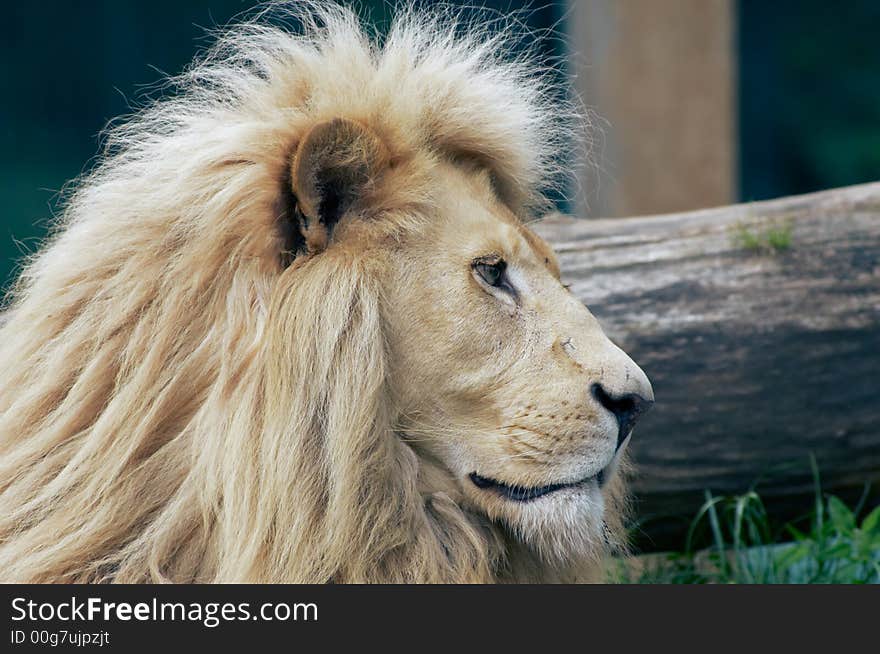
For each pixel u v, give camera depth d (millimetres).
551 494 5543
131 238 5734
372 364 5344
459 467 5605
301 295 5379
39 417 5727
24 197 26938
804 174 31141
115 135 6375
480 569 5641
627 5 14164
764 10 31562
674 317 8008
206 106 6316
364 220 5566
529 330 5578
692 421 7938
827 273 8156
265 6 6820
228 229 5520
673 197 14562
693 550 8500
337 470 5277
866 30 31547
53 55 28828
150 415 5418
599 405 5516
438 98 6000
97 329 5688
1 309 6816
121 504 5441
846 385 8000
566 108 7398
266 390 5324
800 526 8625
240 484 5309
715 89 14500
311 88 6004
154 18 29031
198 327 5531
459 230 5645
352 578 5387
